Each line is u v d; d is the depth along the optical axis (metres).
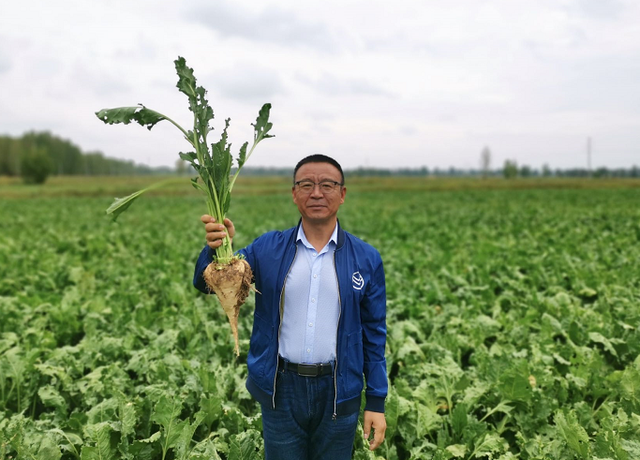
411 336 5.76
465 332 5.77
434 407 4.04
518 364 4.26
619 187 57.03
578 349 4.95
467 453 3.54
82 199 42.69
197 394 4.05
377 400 2.46
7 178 113.00
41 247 13.11
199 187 2.51
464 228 16.86
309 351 2.35
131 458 3.30
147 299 7.68
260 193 54.50
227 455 3.33
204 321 6.09
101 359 4.87
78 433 3.60
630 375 3.97
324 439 2.48
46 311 6.66
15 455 3.41
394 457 3.55
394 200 37.72
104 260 11.10
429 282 7.76
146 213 26.30
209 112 2.43
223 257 2.43
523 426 3.77
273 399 2.39
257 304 2.48
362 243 2.46
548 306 6.39
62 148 156.12
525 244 12.49
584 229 15.12
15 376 4.27
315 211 2.30
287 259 2.38
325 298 2.35
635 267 8.65
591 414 3.80
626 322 5.62
